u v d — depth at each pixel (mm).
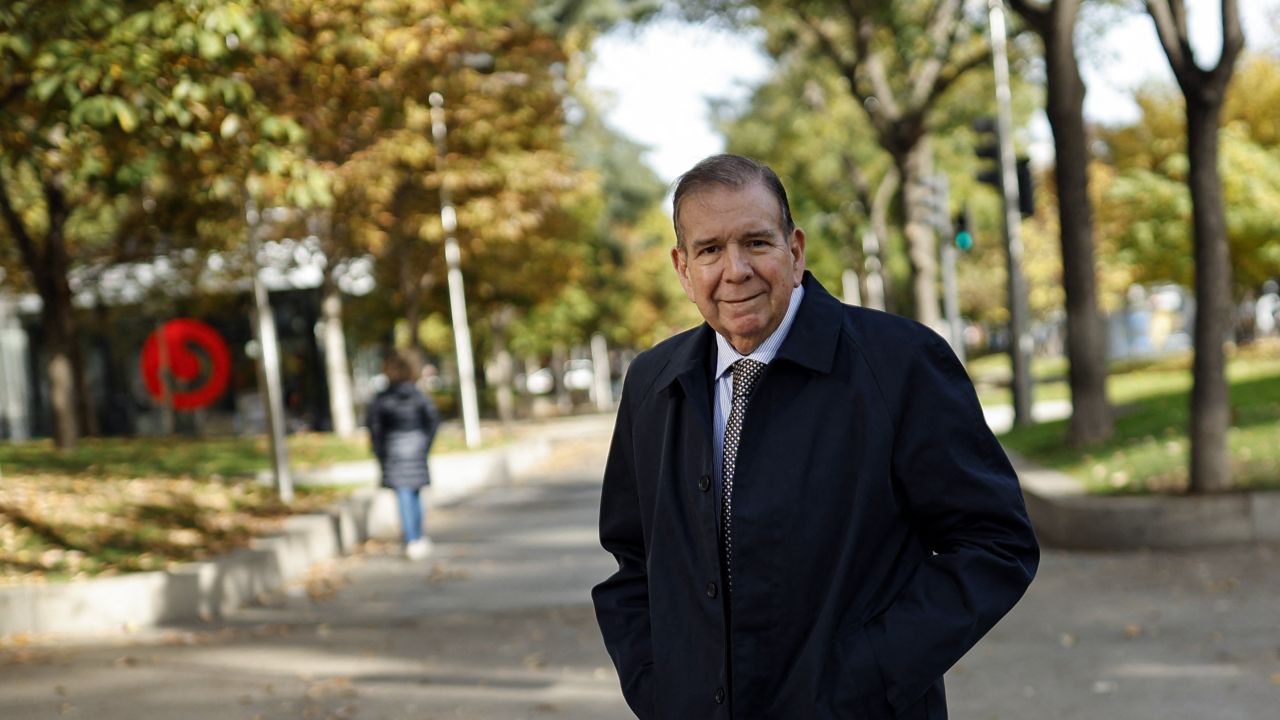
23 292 28594
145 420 41594
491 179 26328
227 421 41562
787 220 2521
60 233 23750
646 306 64562
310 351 41250
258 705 7027
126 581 9891
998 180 20578
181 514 13695
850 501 2451
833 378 2492
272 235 27250
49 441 29672
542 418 50250
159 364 41500
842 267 51312
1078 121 15250
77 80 9109
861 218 45406
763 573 2441
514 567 12336
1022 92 30172
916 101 25094
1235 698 6270
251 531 13195
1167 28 11336
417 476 13461
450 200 27188
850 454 2461
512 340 49625
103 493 14414
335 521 14227
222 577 10680
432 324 51812
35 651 8836
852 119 36500
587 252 43594
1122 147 37969
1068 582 9695
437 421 13602
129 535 12094
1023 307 20750
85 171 11844
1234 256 32594
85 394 30125
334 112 13461
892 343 2512
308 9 11977
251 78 11867
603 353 69375
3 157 10594
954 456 2457
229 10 9031
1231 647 7301
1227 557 10336
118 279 31078
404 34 15188
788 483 2451
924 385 2480
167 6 9070
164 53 9234
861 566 2447
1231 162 31828
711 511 2508
